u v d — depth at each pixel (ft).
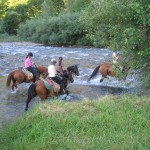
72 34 143.54
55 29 149.69
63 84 50.21
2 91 55.93
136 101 37.65
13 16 185.78
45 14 183.01
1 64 84.74
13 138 30.27
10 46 135.44
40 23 155.94
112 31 36.73
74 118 31.63
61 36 144.87
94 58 93.20
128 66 37.01
